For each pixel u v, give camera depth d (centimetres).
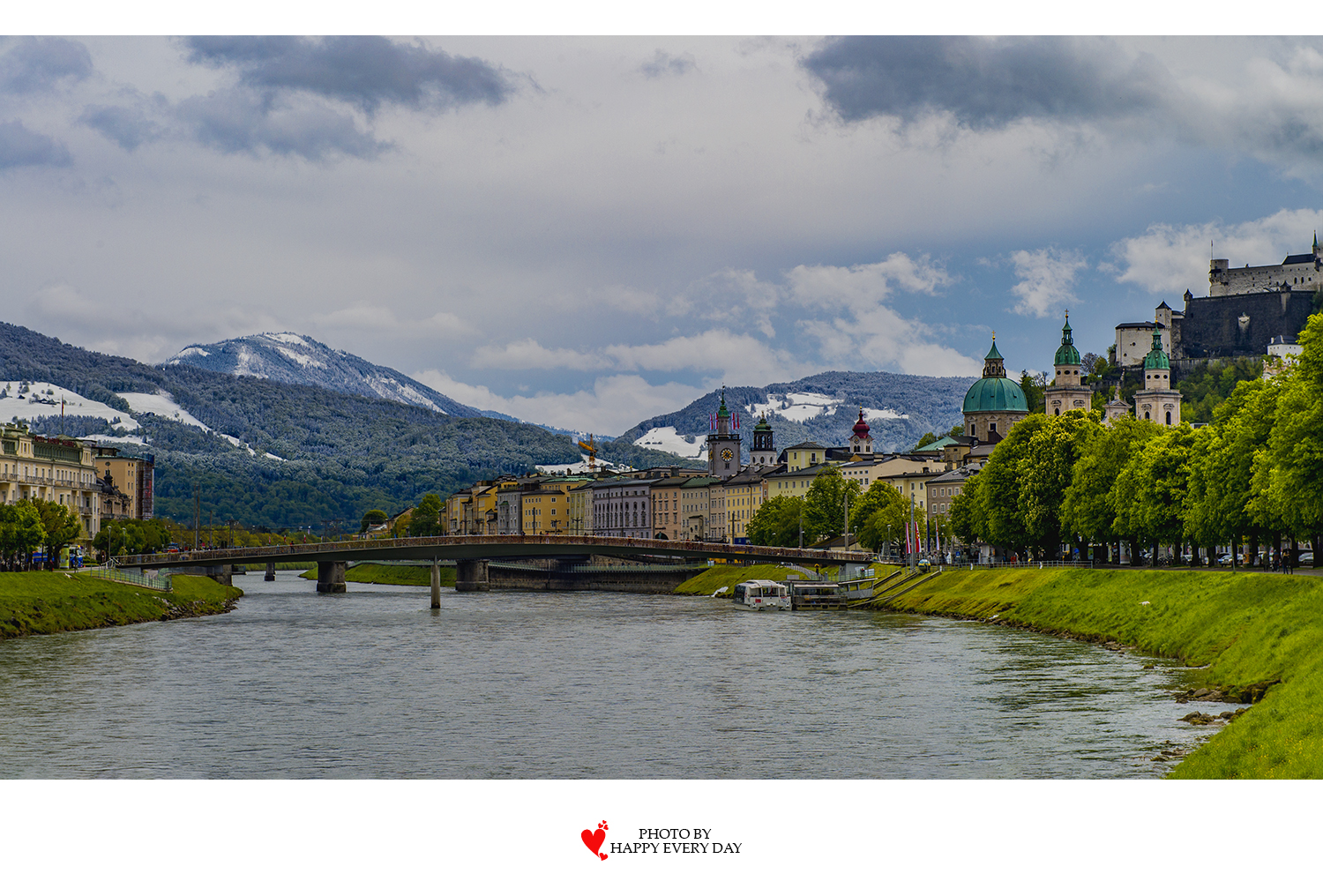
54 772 8150
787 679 11762
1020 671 11688
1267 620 10306
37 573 18975
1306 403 11506
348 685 11762
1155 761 7738
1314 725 6862
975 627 16800
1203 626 11788
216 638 16612
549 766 8169
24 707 10469
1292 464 11344
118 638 16188
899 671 12100
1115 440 17788
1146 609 13512
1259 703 8044
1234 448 13850
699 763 8194
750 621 19588
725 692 11025
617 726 9500
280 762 8394
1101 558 19438
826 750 8494
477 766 8200
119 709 10400
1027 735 8712
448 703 10669
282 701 10806
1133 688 10300
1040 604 16500
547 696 11006
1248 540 15338
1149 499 16025
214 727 9619
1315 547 14038
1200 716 8781
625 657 14012
